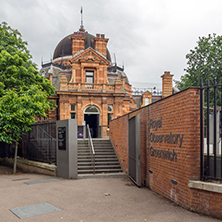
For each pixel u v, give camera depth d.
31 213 5.26
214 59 21.94
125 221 4.79
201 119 5.44
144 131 8.84
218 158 5.28
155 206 5.82
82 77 26.22
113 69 40.41
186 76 23.89
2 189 7.75
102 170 11.73
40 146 13.15
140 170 8.28
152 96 52.44
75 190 7.58
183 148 5.78
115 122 14.09
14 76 16.19
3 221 4.78
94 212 5.36
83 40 33.44
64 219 4.91
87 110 25.16
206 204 5.07
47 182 9.05
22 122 12.45
